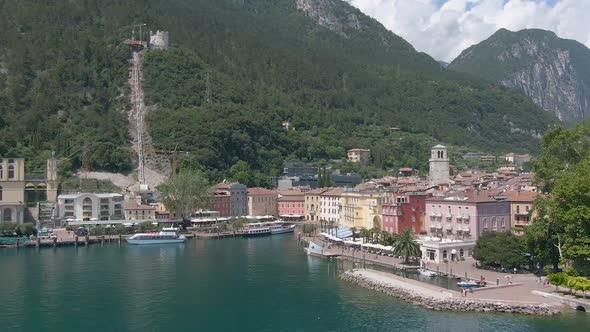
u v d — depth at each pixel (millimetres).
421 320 144500
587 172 161875
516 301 150125
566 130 197000
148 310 160250
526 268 189125
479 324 139625
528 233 177375
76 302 167875
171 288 183875
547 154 195500
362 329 140625
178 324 148500
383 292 172875
